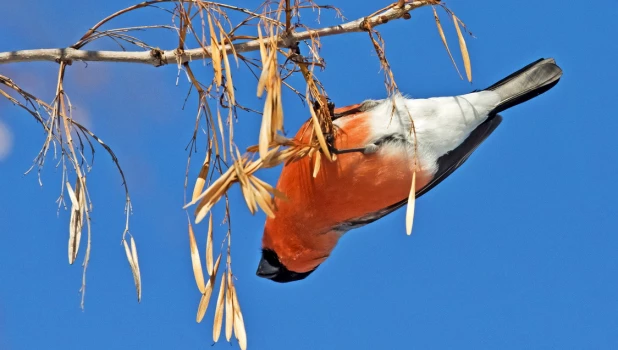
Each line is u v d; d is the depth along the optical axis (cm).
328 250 693
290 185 652
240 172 462
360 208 659
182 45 511
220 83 460
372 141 639
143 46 533
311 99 573
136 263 537
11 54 528
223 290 531
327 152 489
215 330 527
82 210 527
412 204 507
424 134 658
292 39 491
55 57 529
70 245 525
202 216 461
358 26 498
